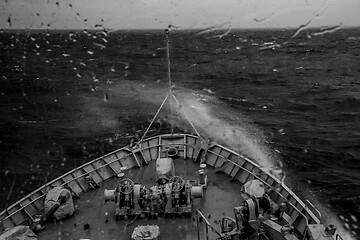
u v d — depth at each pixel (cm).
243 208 815
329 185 1995
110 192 957
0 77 6088
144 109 3784
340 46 10762
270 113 3550
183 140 1410
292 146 2598
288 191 1038
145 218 955
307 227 758
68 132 3097
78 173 1193
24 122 3447
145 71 6575
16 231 762
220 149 1315
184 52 9906
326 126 3103
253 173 1152
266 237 770
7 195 1998
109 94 4578
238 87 4938
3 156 2586
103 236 898
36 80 5759
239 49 10562
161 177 1083
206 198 1062
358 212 1686
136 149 1334
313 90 4609
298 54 8862
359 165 2275
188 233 891
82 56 9231
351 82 5116
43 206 1016
